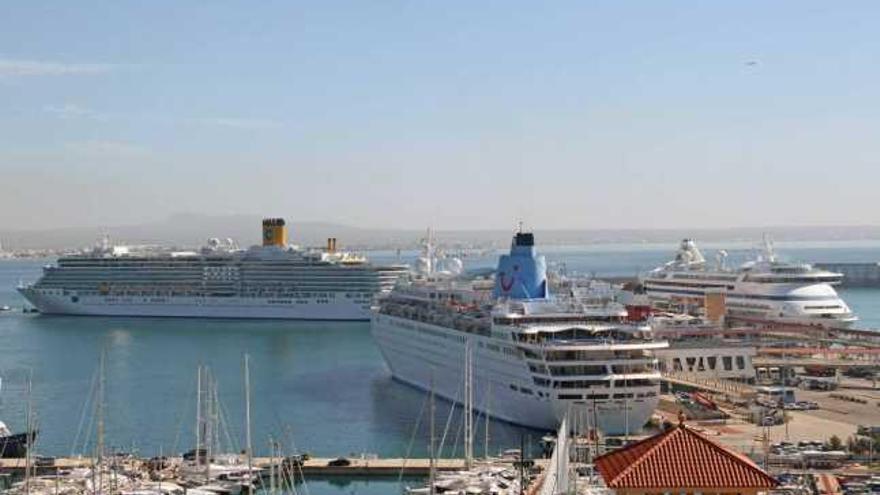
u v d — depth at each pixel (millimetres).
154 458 151875
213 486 137000
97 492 131625
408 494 132000
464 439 161500
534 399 165500
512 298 193500
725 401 191625
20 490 135250
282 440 169750
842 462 140875
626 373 161875
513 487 132625
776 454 143375
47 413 193625
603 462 68375
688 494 63594
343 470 147375
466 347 178500
